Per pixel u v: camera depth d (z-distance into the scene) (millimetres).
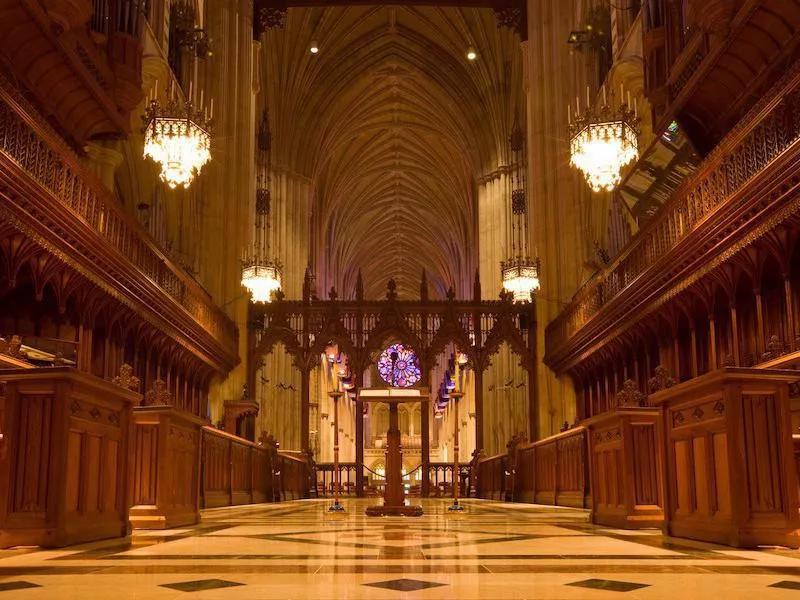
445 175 49656
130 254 14641
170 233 22172
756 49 11719
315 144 38406
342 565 4828
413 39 37750
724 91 12906
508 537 7043
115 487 6984
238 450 17750
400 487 11891
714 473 6234
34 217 10625
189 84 21969
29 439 5961
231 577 4273
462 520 10172
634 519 8094
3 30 11289
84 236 12070
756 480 5875
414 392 11805
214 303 21875
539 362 23953
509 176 35781
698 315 14195
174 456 8688
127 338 16250
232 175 24125
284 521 9992
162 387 8672
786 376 5926
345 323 27375
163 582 4086
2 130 9938
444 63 37906
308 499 24328
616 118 15211
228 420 22344
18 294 13070
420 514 11570
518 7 26672
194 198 23250
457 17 36031
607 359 19500
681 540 6570
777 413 5938
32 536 5871
